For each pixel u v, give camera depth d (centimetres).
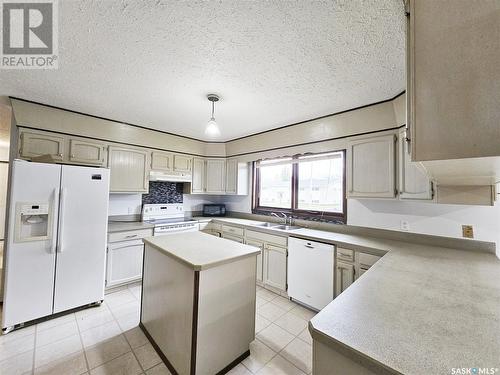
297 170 336
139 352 176
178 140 367
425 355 65
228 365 161
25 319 200
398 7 106
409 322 83
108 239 271
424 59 66
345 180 276
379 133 221
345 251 220
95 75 177
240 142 380
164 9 111
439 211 205
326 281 231
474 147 58
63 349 177
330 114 254
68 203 223
